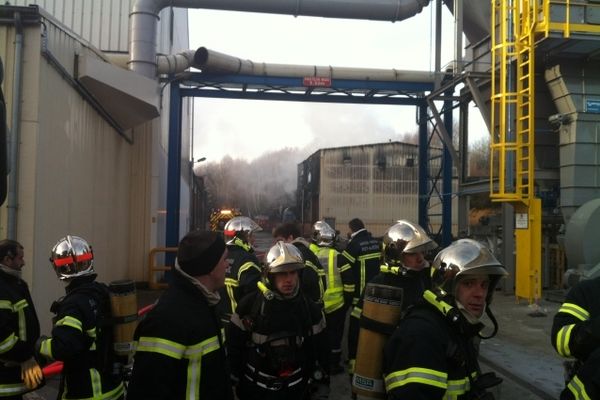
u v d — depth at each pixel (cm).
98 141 945
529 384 554
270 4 1259
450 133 1561
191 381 221
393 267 351
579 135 1061
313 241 666
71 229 764
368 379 242
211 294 237
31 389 339
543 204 1170
